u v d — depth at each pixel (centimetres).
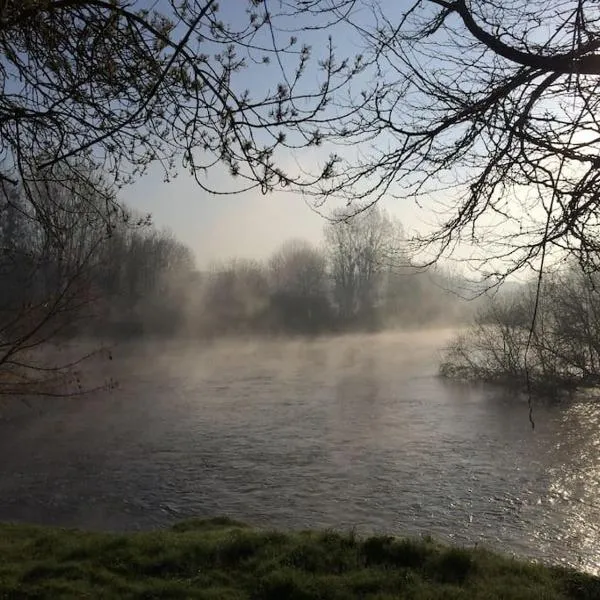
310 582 623
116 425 1967
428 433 1802
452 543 998
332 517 1127
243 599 602
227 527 924
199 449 1650
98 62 415
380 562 692
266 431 1875
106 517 1148
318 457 1556
